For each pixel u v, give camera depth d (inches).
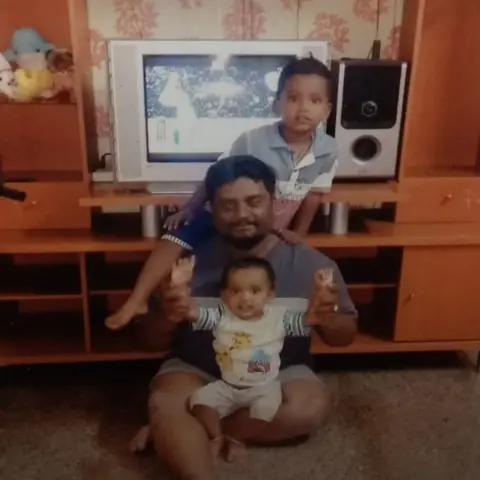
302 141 67.6
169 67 68.1
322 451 65.7
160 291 66.0
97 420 70.4
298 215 71.6
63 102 72.7
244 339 62.3
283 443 66.8
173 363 67.3
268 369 63.0
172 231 66.3
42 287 75.0
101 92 81.0
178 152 70.8
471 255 75.0
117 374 79.0
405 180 75.7
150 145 70.6
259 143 67.6
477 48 82.2
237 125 69.8
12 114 80.5
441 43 81.8
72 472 62.6
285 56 68.2
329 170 70.1
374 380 77.9
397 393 75.4
